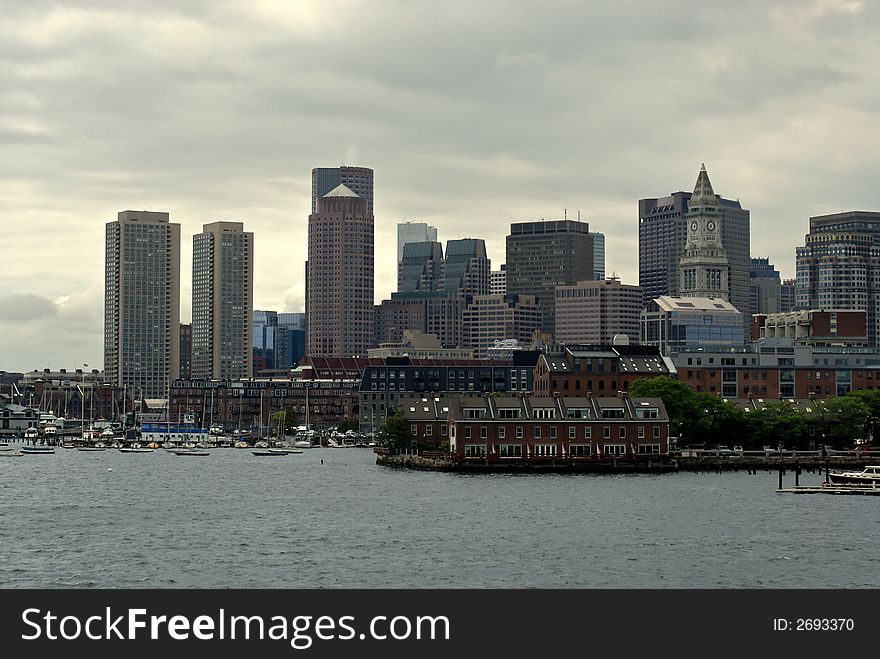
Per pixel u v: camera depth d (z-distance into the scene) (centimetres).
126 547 16812
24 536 17875
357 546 16775
